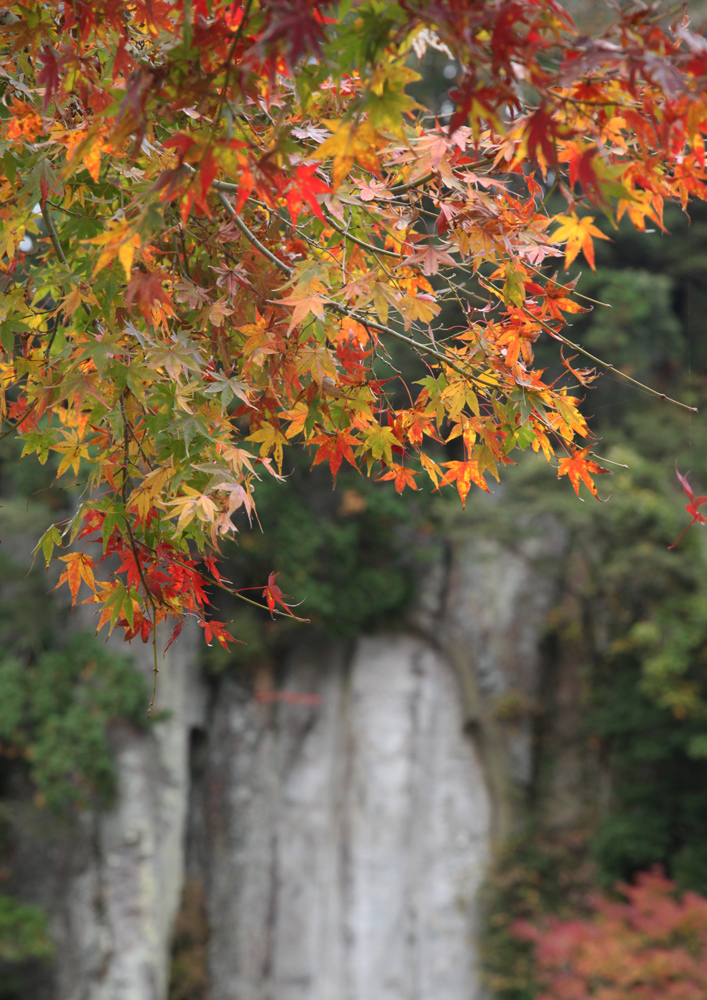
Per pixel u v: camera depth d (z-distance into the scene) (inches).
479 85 41.4
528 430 63.1
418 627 507.5
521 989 440.1
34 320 72.9
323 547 479.8
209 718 490.0
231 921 469.7
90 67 58.6
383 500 479.5
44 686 438.3
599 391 499.5
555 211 331.3
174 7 51.9
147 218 46.6
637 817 467.2
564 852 476.4
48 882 434.9
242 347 66.5
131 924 433.1
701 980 330.6
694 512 52.2
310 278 58.7
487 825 488.1
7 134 63.3
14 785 446.9
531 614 496.1
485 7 40.0
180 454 57.2
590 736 493.7
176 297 63.0
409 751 496.1
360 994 467.2
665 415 497.0
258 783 486.0
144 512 56.8
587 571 484.1
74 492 436.8
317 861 485.1
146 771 451.8
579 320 507.5
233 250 68.6
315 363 61.7
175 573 61.1
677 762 474.6
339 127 45.9
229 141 45.4
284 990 466.9
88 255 64.2
